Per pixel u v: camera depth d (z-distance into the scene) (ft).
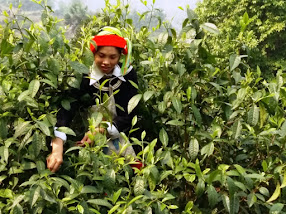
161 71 6.41
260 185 6.05
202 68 6.35
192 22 6.11
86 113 6.88
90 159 5.32
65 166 5.94
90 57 5.99
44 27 6.15
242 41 6.98
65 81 6.43
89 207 5.12
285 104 5.83
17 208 4.87
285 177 5.23
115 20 8.39
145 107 6.84
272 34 58.49
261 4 58.95
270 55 61.57
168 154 5.78
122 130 6.75
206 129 6.86
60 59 6.54
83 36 7.72
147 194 5.15
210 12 59.98
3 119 5.62
